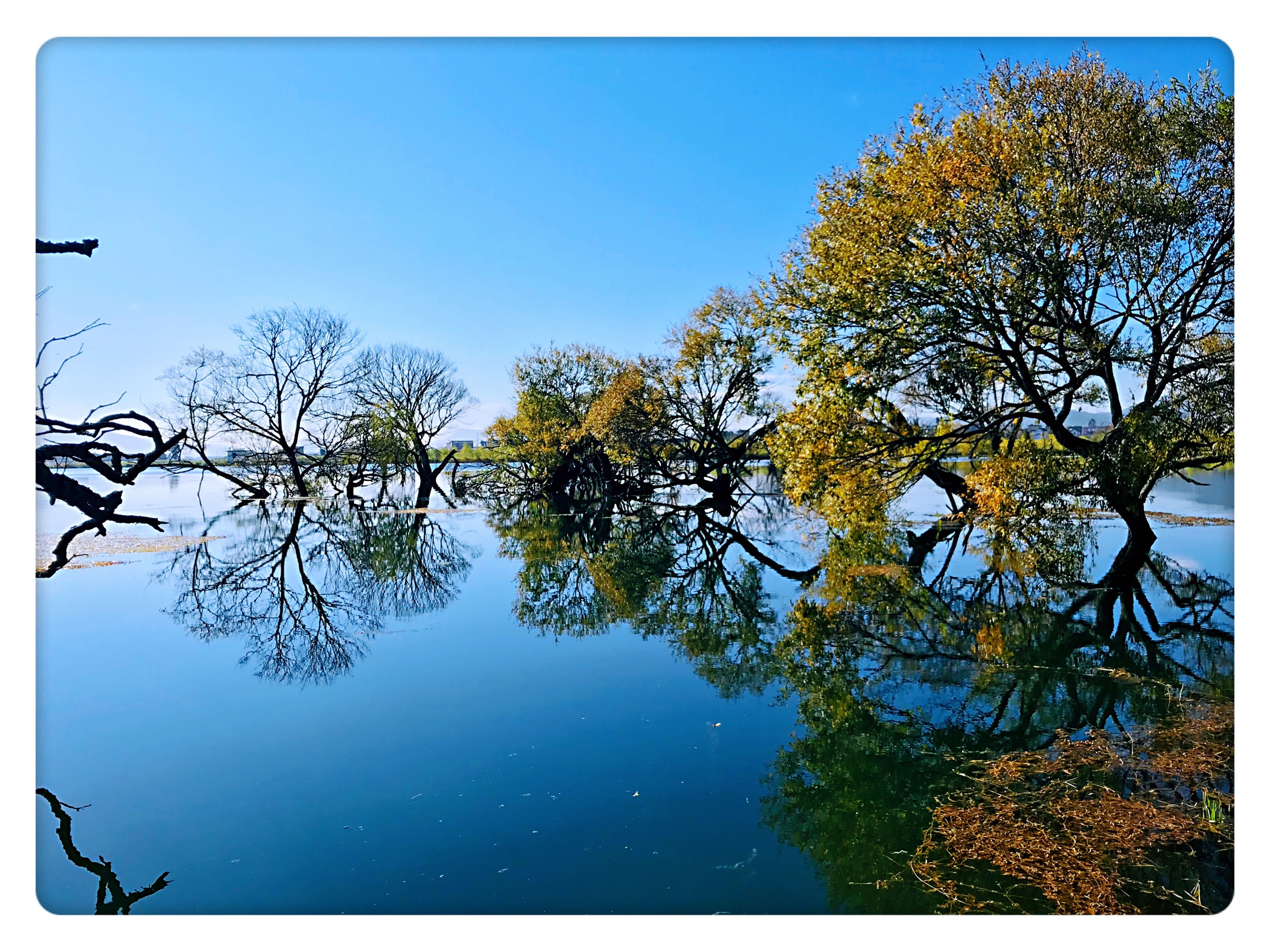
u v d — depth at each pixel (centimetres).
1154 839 505
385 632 1266
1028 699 816
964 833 531
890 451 1423
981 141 1190
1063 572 1496
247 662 1083
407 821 579
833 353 1348
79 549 2348
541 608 1448
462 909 466
